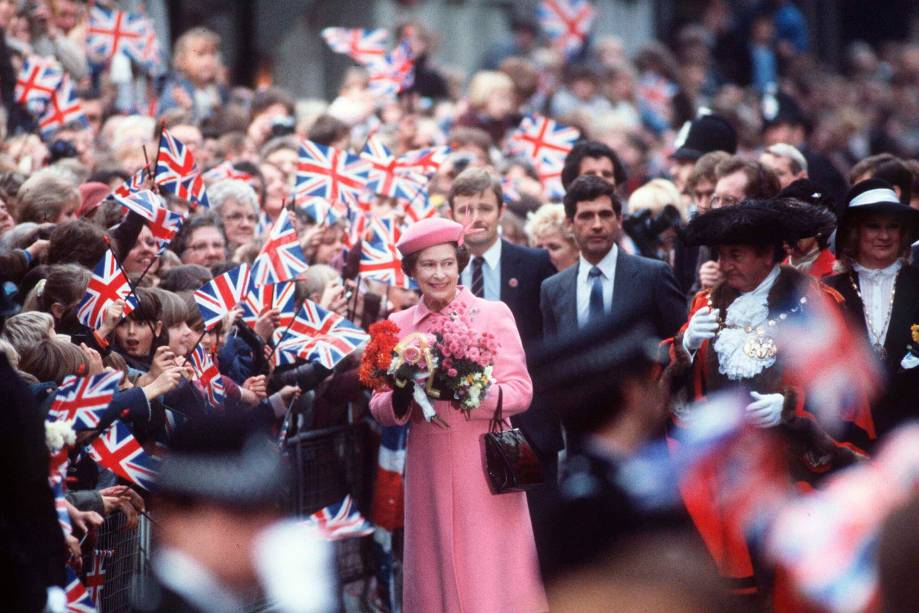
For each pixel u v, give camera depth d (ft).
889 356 91.50
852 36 341.62
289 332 91.35
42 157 117.91
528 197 130.72
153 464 74.02
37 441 56.95
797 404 81.92
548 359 46.19
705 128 133.69
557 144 139.95
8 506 56.24
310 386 93.45
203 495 40.86
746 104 231.50
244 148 134.00
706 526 72.08
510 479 82.64
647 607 43.88
